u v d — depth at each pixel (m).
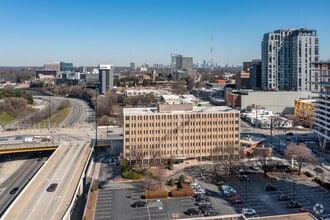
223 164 197.00
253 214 140.38
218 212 143.25
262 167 194.88
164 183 179.50
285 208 147.75
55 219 115.75
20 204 128.50
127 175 187.38
